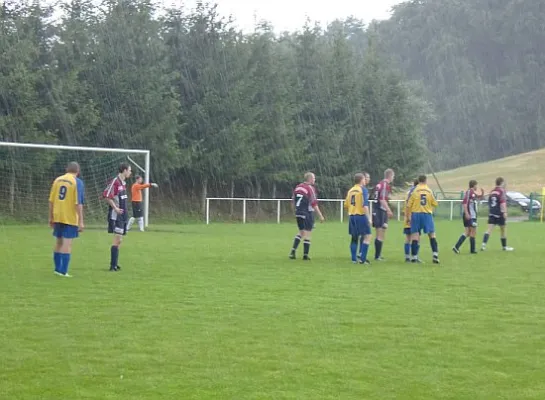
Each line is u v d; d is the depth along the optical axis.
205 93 42.25
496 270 16.05
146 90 39.50
